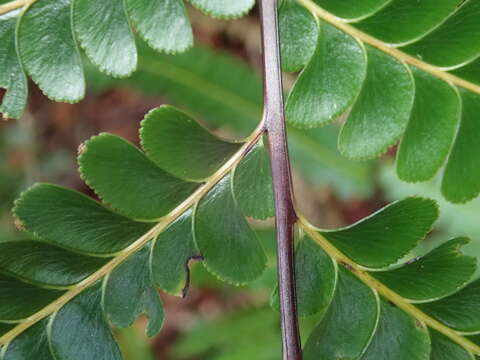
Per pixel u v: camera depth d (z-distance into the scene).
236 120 0.24
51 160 0.29
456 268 0.10
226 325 0.23
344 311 0.10
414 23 0.10
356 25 0.10
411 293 0.10
